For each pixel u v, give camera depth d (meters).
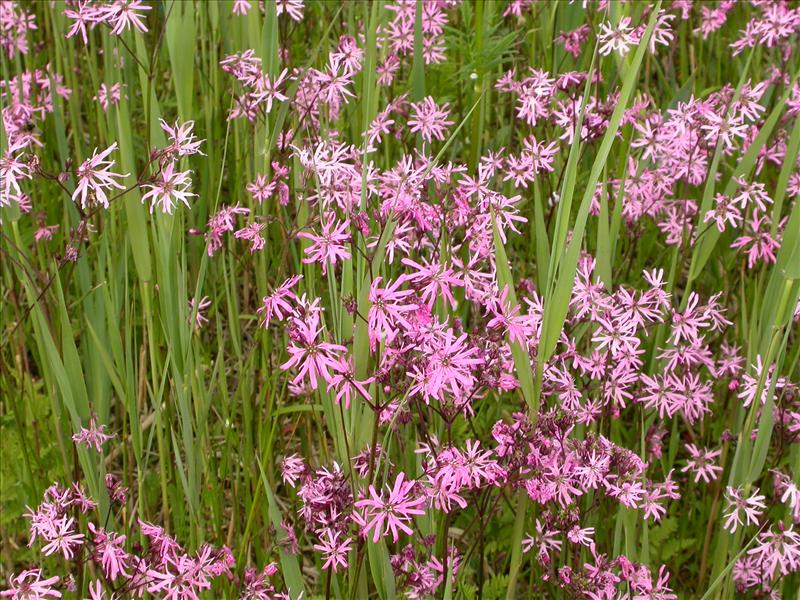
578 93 1.05
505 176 1.03
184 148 0.88
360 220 0.81
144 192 0.98
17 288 1.15
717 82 1.26
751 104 0.95
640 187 1.04
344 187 0.92
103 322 0.97
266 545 1.00
